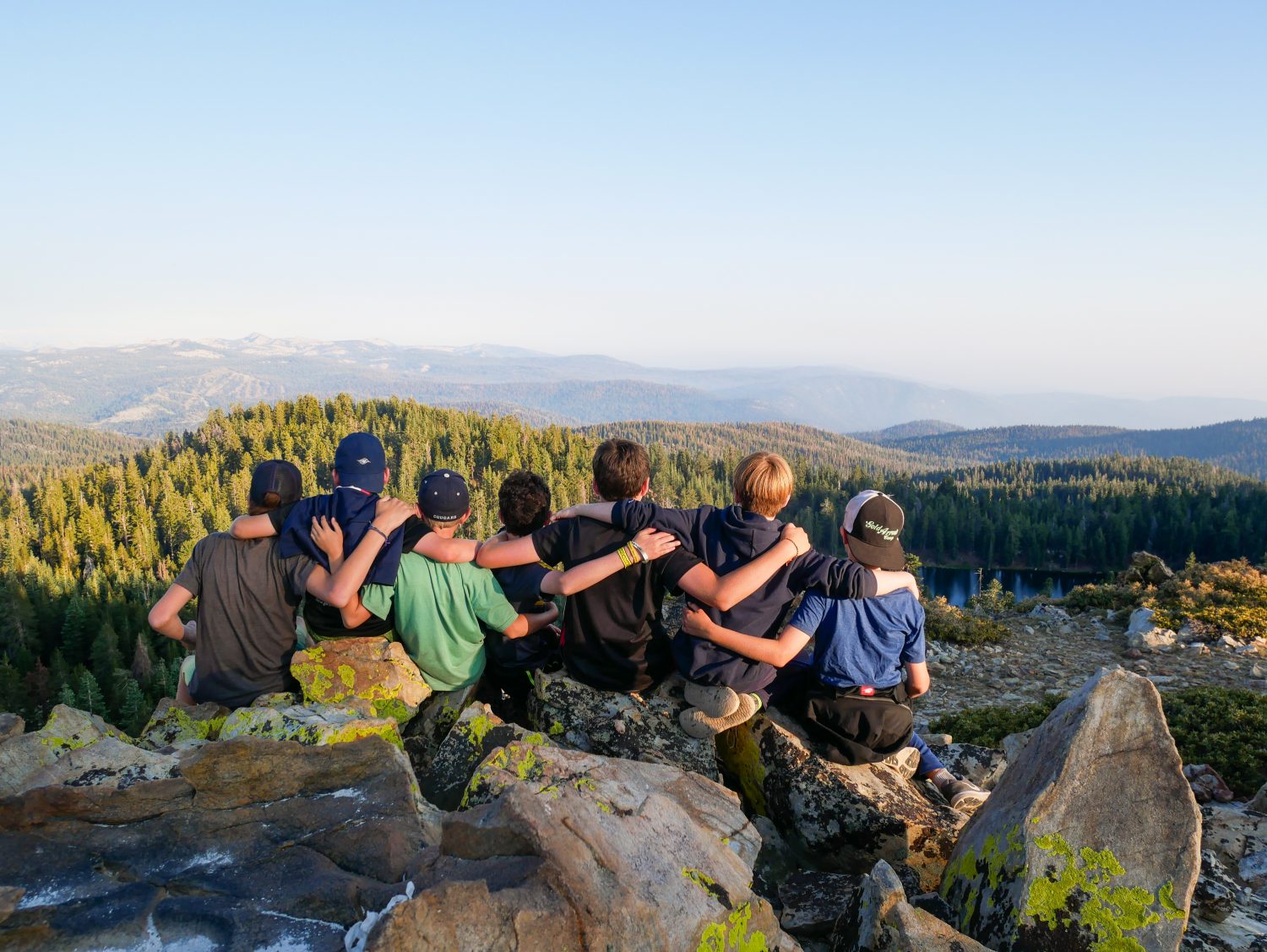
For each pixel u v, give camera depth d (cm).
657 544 454
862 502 464
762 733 477
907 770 500
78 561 15125
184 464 19400
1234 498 17038
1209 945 372
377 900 259
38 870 277
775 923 300
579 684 484
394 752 354
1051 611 2062
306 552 465
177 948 243
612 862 272
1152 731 338
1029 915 313
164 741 431
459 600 478
